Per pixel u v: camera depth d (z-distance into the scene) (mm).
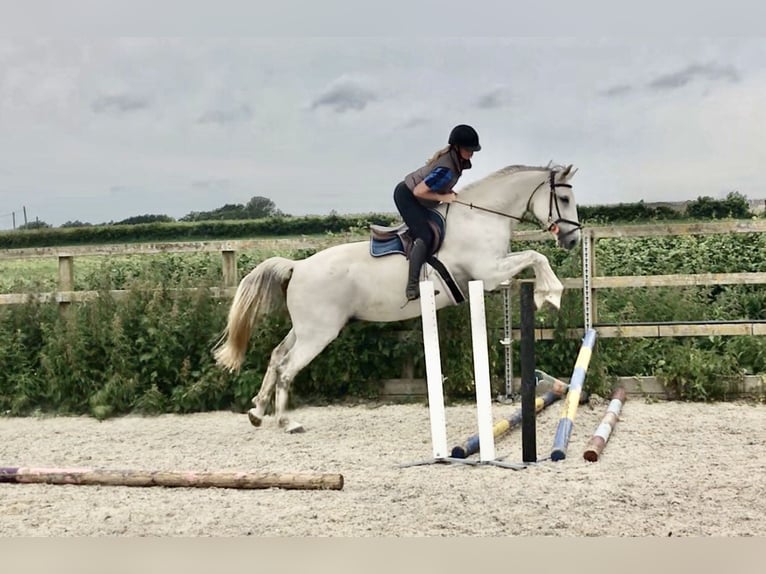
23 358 7539
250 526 3912
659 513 3967
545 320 7250
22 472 4766
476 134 5871
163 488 4660
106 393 7164
